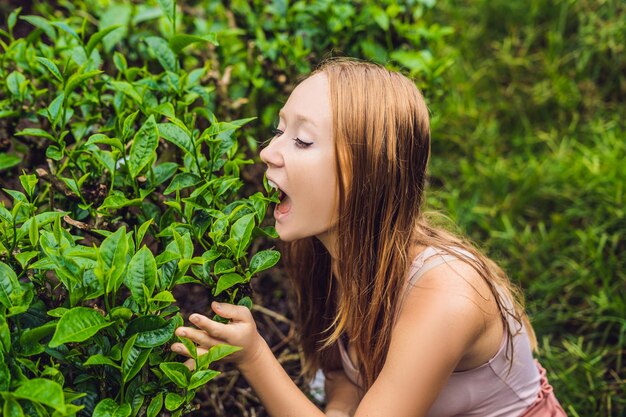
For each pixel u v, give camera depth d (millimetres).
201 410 1937
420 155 1454
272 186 1388
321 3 2195
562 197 2982
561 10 3648
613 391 2223
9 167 1782
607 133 3230
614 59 3455
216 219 1312
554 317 2561
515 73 3549
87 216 1567
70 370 1193
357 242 1420
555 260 2746
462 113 3355
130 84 1571
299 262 1711
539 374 1672
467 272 1406
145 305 1102
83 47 1628
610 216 2820
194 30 2422
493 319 1437
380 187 1391
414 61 2170
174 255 1152
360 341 1505
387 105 1390
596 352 2375
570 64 3572
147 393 1164
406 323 1376
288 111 1395
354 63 1442
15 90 1609
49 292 1239
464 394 1517
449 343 1348
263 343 1315
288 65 2209
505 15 3777
